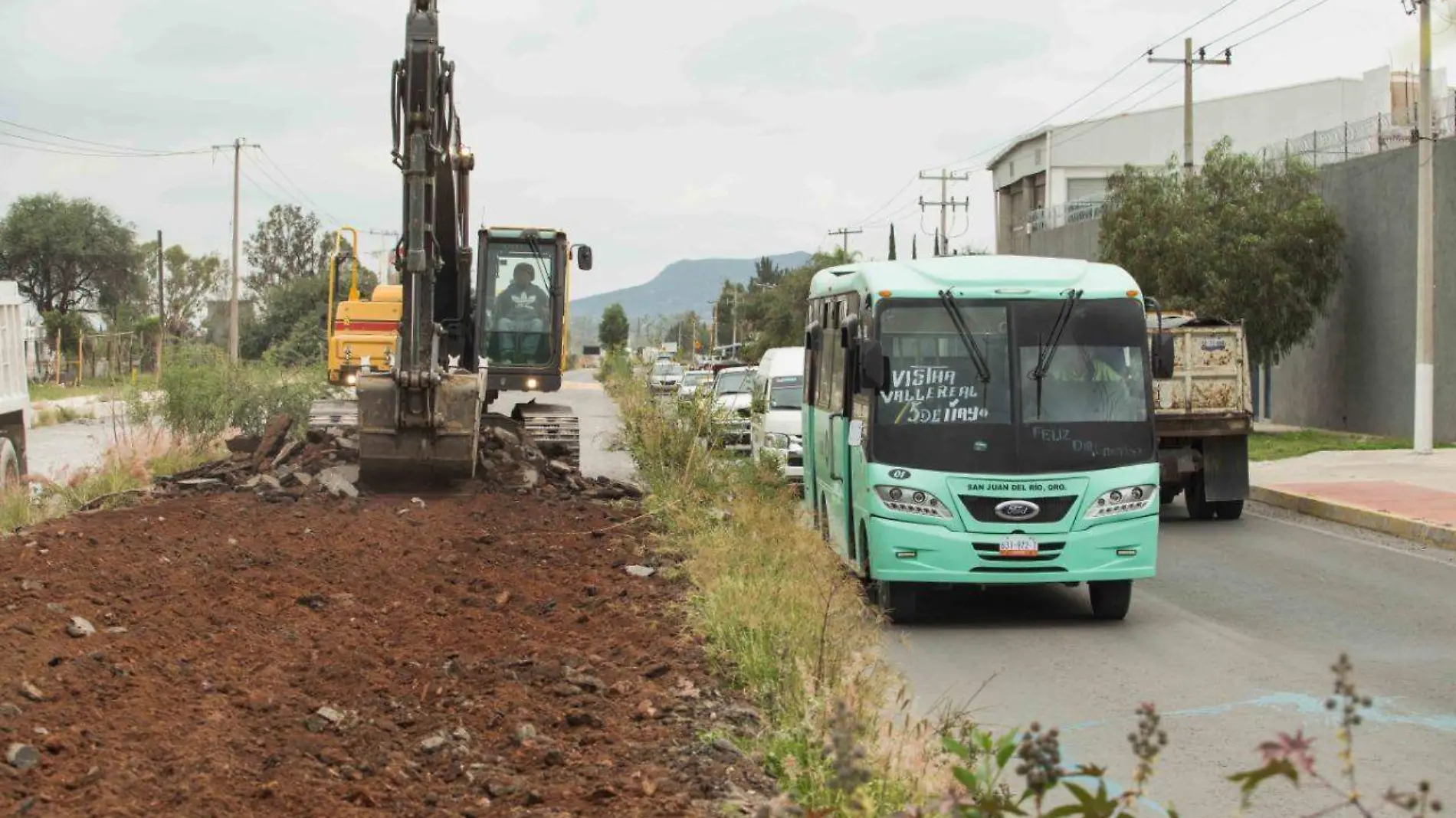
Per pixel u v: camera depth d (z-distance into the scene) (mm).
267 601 10328
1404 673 10000
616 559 13336
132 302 96312
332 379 22500
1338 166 34031
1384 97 61469
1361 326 33156
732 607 9602
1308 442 30328
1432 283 25906
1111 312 12711
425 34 16359
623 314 155875
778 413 23469
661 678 8547
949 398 12430
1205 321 19797
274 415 25562
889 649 11211
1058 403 12422
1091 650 11055
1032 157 68938
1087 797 3453
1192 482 19703
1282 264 32562
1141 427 12422
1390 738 8227
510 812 5879
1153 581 14484
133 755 6191
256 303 114125
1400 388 31562
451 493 17438
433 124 16656
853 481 13258
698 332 154000
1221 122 65062
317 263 135375
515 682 8141
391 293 23188
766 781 6555
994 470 12203
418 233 16391
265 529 14078
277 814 5613
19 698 6848
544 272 21328
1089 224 51188
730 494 16719
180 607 9727
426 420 16578
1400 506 18906
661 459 18531
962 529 12164
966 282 12719
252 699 7340
